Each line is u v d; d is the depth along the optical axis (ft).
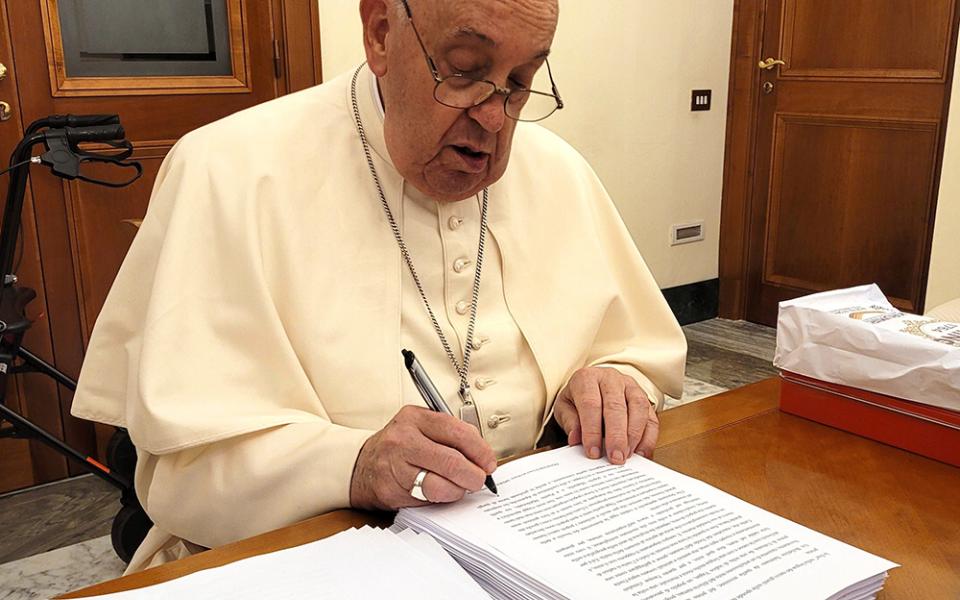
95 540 7.82
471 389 3.69
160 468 3.25
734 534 2.58
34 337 8.61
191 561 2.55
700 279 14.64
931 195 12.21
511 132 3.26
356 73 3.83
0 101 8.01
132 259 3.57
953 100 11.23
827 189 13.43
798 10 13.26
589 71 12.34
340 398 3.41
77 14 8.29
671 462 3.22
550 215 4.11
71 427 8.97
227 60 9.20
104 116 6.98
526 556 2.43
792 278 14.11
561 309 3.94
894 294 12.89
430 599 2.24
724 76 14.05
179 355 3.24
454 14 2.89
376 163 3.66
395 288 3.56
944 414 3.18
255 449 3.12
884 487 3.03
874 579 2.38
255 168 3.53
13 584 7.08
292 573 2.37
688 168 13.96
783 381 3.68
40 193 8.39
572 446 3.30
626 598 2.22
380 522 2.84
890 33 12.30
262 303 3.35
